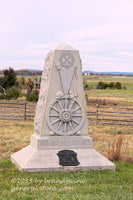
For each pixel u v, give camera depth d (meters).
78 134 8.70
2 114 21.05
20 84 42.59
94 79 107.81
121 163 9.84
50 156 8.20
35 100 31.33
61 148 8.49
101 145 13.32
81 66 8.74
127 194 6.56
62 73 8.56
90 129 17.69
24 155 8.60
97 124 19.83
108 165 8.38
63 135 8.56
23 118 20.78
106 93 60.31
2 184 7.14
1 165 8.78
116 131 17.47
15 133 15.52
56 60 8.50
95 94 56.75
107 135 16.02
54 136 8.50
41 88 9.10
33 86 37.12
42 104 8.62
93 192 6.69
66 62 8.57
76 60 8.66
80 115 8.73
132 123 20.45
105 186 7.07
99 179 7.56
